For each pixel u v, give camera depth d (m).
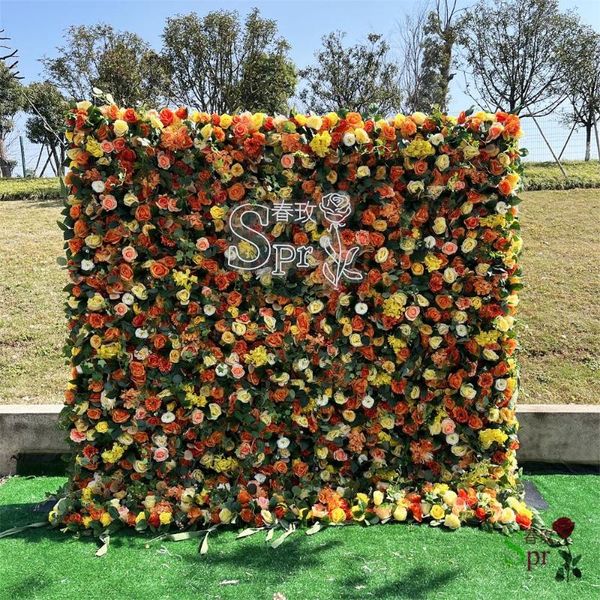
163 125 3.07
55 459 3.94
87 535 3.10
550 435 4.00
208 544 3.01
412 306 3.22
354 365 3.25
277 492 3.29
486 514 3.17
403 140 3.10
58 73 15.57
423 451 3.33
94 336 3.13
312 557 2.88
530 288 6.71
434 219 3.19
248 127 3.06
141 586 2.67
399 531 3.12
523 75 15.95
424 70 15.41
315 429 3.27
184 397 3.18
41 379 4.99
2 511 3.39
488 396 3.30
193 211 3.11
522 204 9.97
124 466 3.24
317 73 16.73
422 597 2.59
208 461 3.26
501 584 2.69
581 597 2.61
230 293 3.16
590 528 3.21
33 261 7.43
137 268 3.12
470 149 3.10
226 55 15.30
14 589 2.64
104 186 3.04
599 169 12.72
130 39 15.23
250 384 3.24
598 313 6.10
